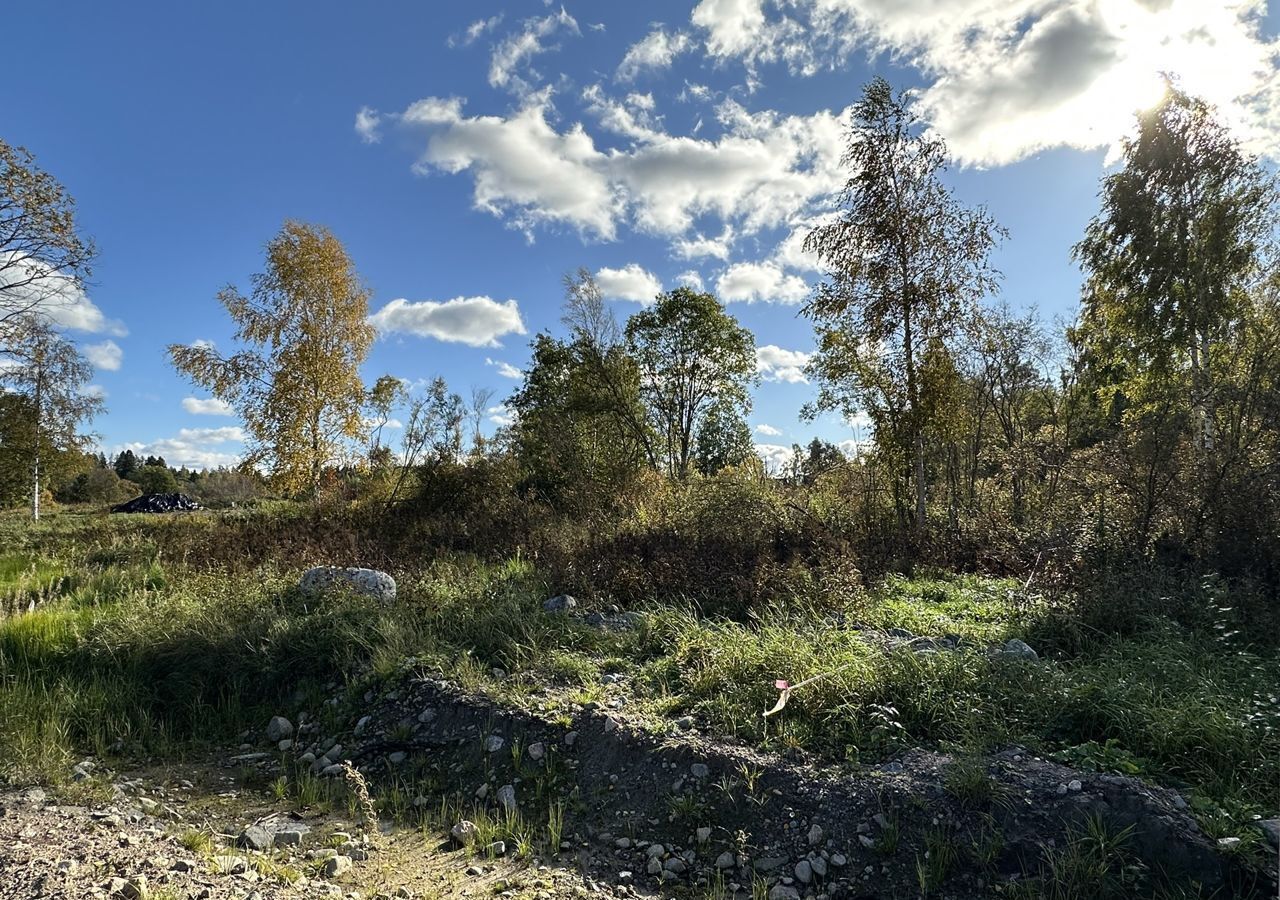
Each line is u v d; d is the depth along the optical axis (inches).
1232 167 526.3
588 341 734.5
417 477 657.0
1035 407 653.3
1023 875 125.7
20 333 801.6
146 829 157.6
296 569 377.1
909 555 406.6
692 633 244.5
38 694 240.2
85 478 1973.4
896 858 134.0
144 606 306.7
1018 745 158.1
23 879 120.0
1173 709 163.0
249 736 227.8
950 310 457.7
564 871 143.6
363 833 162.6
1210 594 268.7
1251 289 484.4
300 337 804.0
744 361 925.2
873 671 188.7
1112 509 378.0
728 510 434.9
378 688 231.6
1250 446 354.9
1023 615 274.1
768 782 156.4
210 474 2359.7
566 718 191.6
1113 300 600.7
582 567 350.9
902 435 461.1
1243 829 124.7
